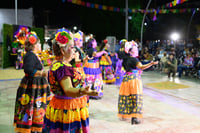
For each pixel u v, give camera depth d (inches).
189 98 238.8
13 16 641.6
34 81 122.7
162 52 514.0
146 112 189.2
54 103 88.7
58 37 84.7
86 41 230.4
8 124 157.2
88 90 73.5
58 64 84.0
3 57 492.7
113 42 358.9
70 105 86.7
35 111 122.6
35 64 122.8
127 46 156.1
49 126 88.9
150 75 417.1
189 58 397.1
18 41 493.0
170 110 195.3
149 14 701.9
